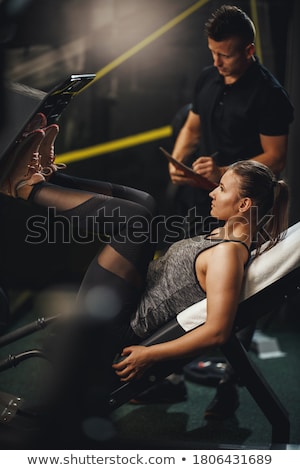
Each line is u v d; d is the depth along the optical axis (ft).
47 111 7.52
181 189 11.39
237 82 9.86
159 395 10.07
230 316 7.21
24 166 7.55
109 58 17.74
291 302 13.69
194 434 9.12
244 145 10.06
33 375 10.70
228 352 8.00
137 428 9.27
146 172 19.02
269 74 9.94
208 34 9.55
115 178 18.76
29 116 7.10
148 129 18.94
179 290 7.70
